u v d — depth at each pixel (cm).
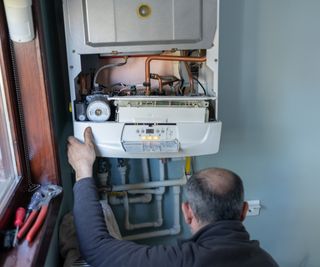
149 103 116
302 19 162
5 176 108
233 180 102
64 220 134
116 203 168
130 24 111
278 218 192
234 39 160
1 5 97
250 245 97
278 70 167
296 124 177
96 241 104
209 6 113
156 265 94
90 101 117
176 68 142
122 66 141
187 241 101
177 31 113
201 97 117
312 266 200
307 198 191
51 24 133
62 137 145
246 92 168
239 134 175
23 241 89
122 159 162
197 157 174
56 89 135
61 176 126
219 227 98
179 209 176
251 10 158
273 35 162
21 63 106
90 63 133
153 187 169
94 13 109
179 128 117
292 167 184
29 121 112
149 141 117
